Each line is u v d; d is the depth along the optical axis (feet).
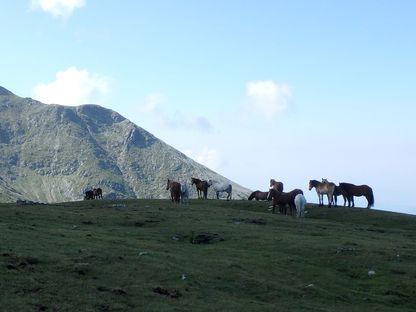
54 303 63.16
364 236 144.97
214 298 76.38
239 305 74.23
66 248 90.17
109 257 87.45
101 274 78.23
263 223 157.89
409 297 92.63
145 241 114.62
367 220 189.47
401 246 127.95
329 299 86.33
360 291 94.43
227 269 92.94
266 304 77.46
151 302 69.46
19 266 74.28
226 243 122.72
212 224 145.07
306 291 88.43
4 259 76.07
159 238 122.72
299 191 187.42
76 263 80.53
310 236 135.33
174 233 130.62
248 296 82.02
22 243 88.63
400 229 170.40
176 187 211.82
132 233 125.29
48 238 97.66
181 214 165.48
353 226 167.73
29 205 173.37
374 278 101.71
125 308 65.82
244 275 90.74
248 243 122.21
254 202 225.97
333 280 98.07
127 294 71.31
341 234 145.07
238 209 205.98
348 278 101.91
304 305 80.18
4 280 67.46
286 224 158.61
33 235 98.17
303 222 165.58
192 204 213.87
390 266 107.24
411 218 190.90
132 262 86.94
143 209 176.86
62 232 108.99
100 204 203.92
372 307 84.84
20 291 65.00
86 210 165.17
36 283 68.49
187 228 136.56
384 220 188.85
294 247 118.73
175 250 107.14
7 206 160.25
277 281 91.97
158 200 230.68
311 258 112.06
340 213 199.82
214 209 187.93
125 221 144.36
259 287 86.28
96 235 112.27
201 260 97.96
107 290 71.31
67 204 204.23
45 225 123.03
